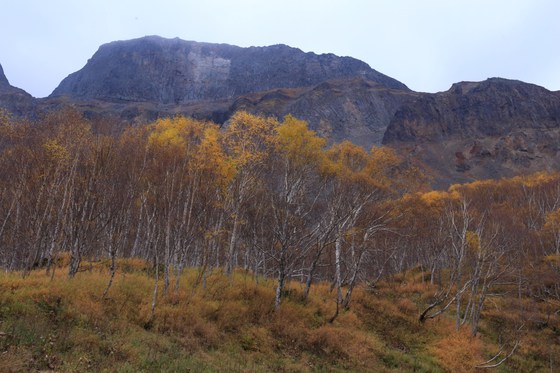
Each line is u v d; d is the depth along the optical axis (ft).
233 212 88.69
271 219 90.79
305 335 71.15
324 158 99.35
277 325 71.51
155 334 56.08
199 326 62.18
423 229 128.57
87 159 76.54
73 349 43.29
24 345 41.06
